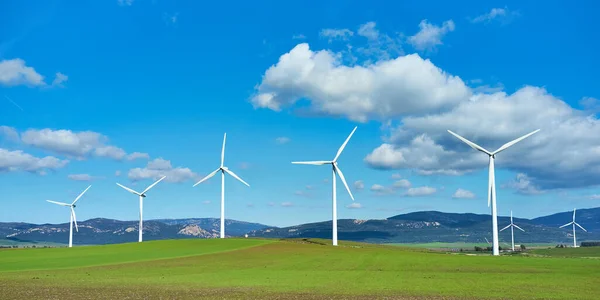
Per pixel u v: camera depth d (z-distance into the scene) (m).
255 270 67.19
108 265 75.06
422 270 67.44
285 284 52.06
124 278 57.56
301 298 42.28
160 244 111.38
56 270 68.06
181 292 45.66
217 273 63.44
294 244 108.88
